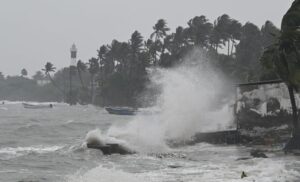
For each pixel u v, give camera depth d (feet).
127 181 87.92
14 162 123.03
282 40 141.49
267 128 164.96
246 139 164.55
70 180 94.53
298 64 139.23
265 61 148.25
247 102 170.30
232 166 108.27
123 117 472.44
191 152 141.59
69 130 258.78
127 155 135.03
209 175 95.91
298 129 139.64
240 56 599.57
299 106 161.17
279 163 108.68
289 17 141.69
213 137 167.43
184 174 98.48
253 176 92.32
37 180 96.73
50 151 146.72
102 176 91.20
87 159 127.03
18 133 231.91
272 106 165.68
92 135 148.05
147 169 107.65
